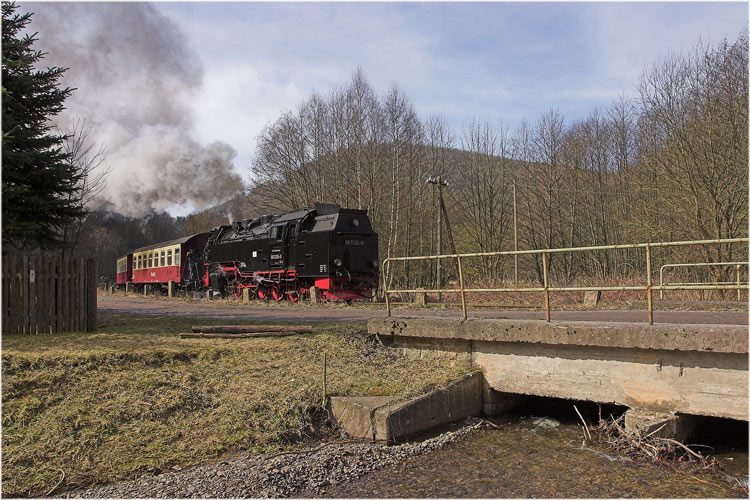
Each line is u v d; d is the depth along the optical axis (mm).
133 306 20562
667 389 7293
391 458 6684
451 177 41188
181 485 5594
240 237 26922
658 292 18984
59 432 6191
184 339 9758
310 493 5688
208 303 22891
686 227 23922
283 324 11844
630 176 32000
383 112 36500
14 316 9906
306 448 6793
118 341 9258
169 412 6984
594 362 7898
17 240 13117
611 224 36938
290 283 23188
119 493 5398
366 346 9930
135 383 7398
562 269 38188
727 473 6402
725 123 22406
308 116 38250
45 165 13070
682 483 6086
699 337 6793
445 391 8086
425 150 39469
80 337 9578
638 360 7527
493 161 39781
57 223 13438
